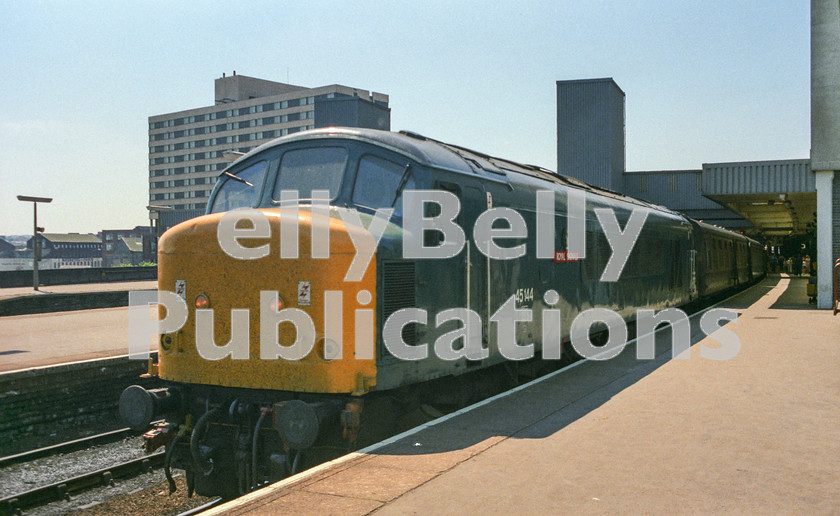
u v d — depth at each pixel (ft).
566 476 15.81
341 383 18.65
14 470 27.73
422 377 21.15
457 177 23.44
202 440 20.54
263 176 23.81
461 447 18.29
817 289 63.52
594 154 115.03
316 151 23.22
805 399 23.84
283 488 15.11
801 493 14.58
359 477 15.83
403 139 22.86
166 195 408.46
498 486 15.16
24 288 106.63
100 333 53.52
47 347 44.60
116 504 23.93
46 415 35.42
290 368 19.02
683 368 30.89
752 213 134.31
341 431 19.13
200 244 20.35
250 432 19.97
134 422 20.36
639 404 23.52
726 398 24.21
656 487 15.02
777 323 50.21
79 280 119.85
